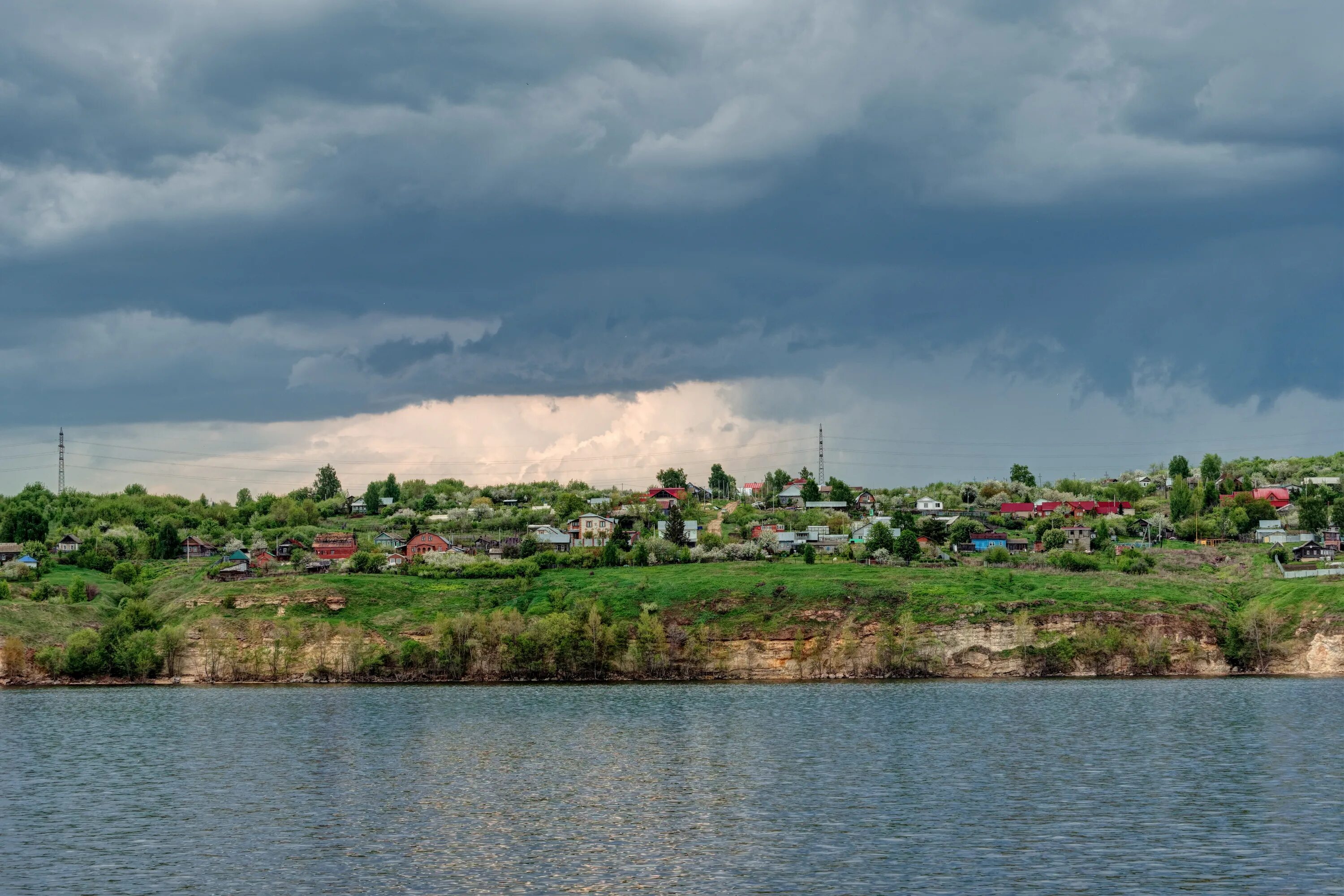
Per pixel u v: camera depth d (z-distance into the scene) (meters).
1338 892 75.25
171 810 102.44
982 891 76.19
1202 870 80.00
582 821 96.94
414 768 122.00
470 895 76.75
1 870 83.06
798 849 87.00
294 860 85.44
